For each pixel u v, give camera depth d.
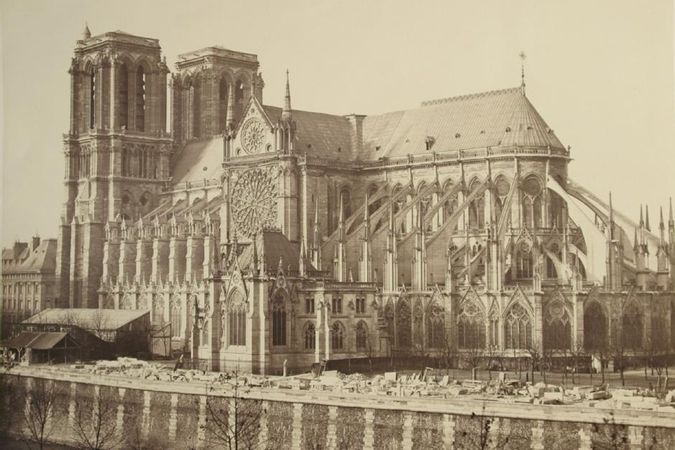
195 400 183.25
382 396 163.88
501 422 150.38
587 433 144.12
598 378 193.38
